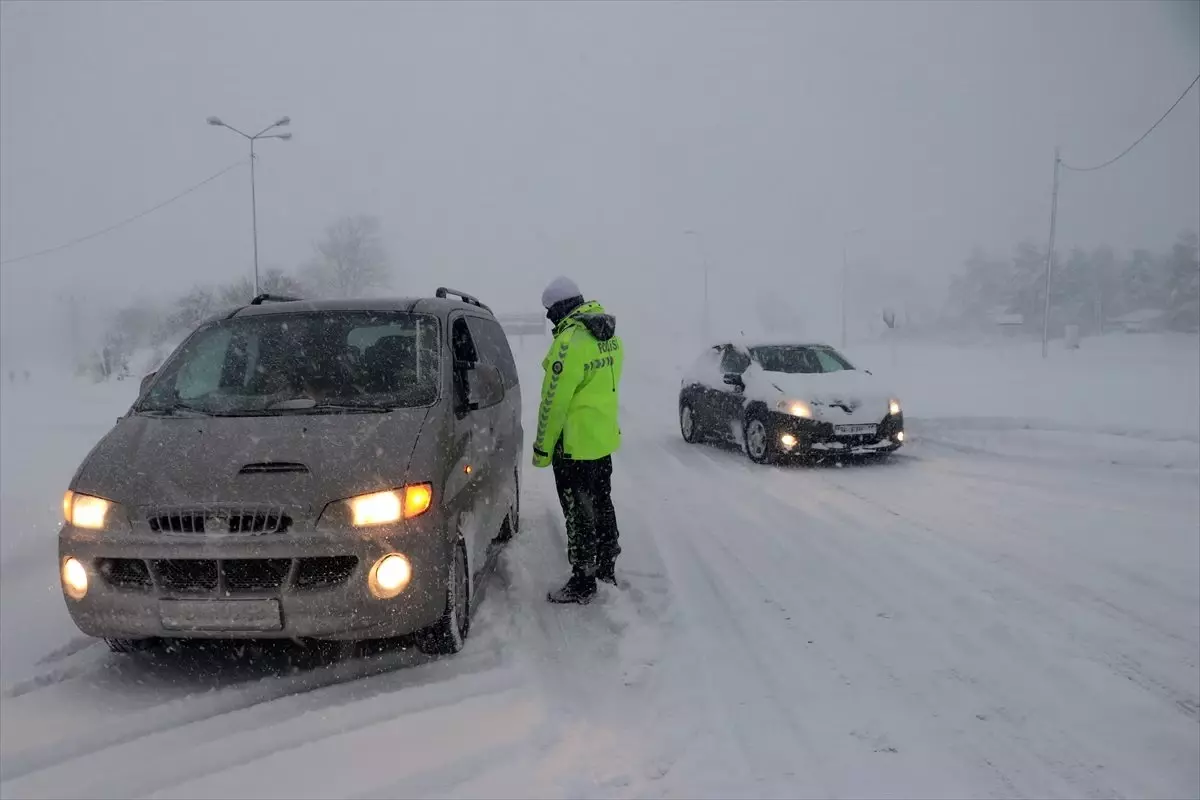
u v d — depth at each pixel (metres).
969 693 3.64
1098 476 8.34
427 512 3.63
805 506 7.29
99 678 3.81
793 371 10.16
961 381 20.38
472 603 4.34
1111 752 3.16
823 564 5.52
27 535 5.78
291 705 3.51
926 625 4.42
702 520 6.79
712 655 4.05
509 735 3.26
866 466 9.34
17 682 3.74
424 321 4.73
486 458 4.75
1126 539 6.02
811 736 3.27
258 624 3.37
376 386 4.31
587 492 4.80
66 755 3.13
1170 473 8.29
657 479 8.68
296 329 4.67
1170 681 3.75
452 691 3.62
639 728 3.35
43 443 9.84
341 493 3.47
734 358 10.95
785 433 9.24
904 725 3.36
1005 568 5.38
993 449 10.12
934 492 7.82
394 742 3.20
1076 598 4.80
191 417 4.05
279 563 3.42
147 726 3.36
